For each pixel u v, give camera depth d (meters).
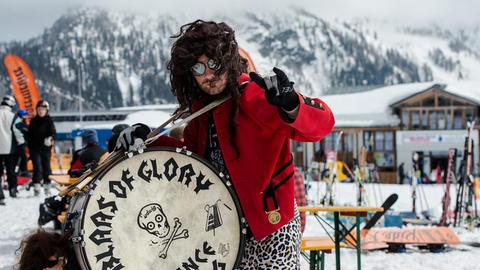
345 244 5.80
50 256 2.86
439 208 11.70
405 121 44.00
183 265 2.50
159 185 2.48
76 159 8.16
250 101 2.51
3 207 11.30
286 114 2.40
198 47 2.49
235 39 2.57
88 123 69.75
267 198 2.59
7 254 6.54
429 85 46.00
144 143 2.53
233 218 2.57
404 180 38.03
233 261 2.56
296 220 2.71
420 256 7.24
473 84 49.22
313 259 5.20
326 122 2.51
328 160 13.63
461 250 7.81
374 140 43.75
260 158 2.57
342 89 62.69
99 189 2.40
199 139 2.73
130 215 2.44
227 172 2.65
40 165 13.05
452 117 44.16
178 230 2.50
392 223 9.75
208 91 2.58
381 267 6.45
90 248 2.38
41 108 12.79
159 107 68.62
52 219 7.00
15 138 12.27
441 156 43.38
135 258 2.44
